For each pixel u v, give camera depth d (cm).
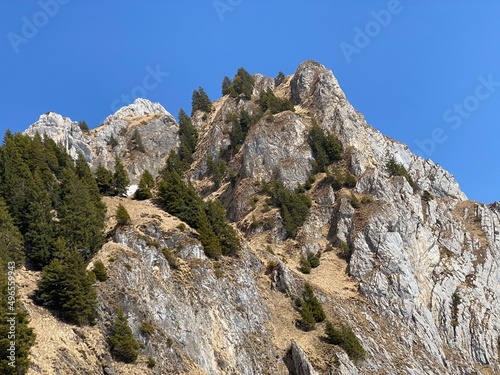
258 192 12750
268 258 9400
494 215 13375
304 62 16925
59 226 7031
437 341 9606
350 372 7238
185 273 7312
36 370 4731
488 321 10625
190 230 8175
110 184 10306
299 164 13112
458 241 12269
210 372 6506
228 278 7825
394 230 10806
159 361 5900
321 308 8338
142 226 7838
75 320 5609
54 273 5850
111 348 5606
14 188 7325
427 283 10731
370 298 9694
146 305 6384
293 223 11375
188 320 6712
